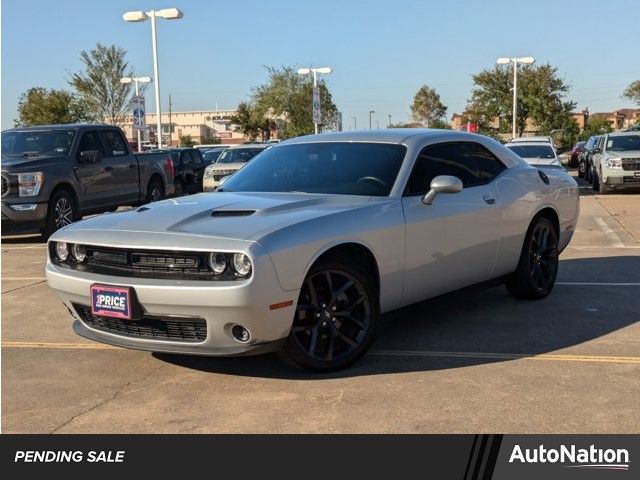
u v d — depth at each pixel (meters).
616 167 19.27
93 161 13.08
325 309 4.57
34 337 5.79
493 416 3.93
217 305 4.06
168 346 4.32
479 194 5.79
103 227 4.63
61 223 12.41
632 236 11.12
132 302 4.23
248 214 4.61
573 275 7.95
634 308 6.34
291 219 4.44
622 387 4.34
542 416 3.92
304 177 5.50
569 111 49.75
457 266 5.57
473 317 6.08
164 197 15.85
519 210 6.21
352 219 4.69
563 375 4.57
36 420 4.05
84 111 37.00
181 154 22.20
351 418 3.95
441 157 5.70
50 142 13.02
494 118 49.66
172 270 4.24
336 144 5.81
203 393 4.39
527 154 17.80
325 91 45.94
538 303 6.57
